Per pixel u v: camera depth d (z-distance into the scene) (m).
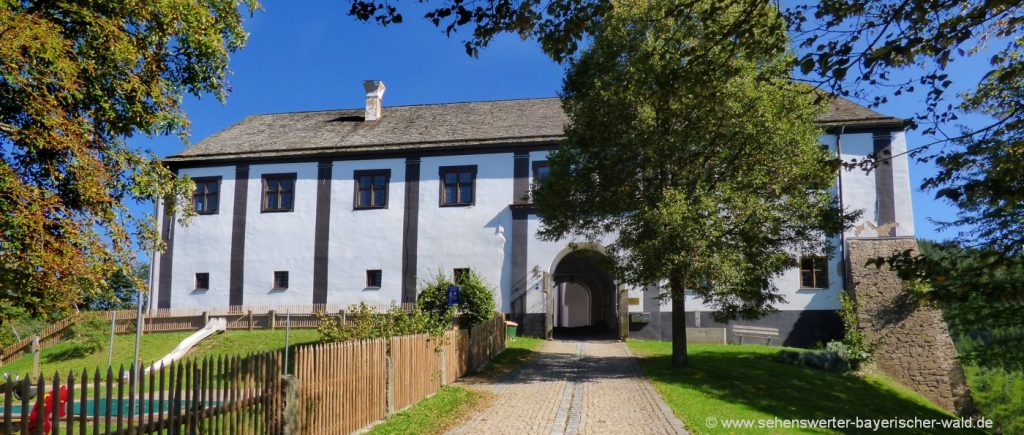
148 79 11.34
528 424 11.27
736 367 18.97
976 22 6.67
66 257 9.39
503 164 29.41
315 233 30.41
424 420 11.42
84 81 10.21
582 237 28.02
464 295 22.97
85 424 5.72
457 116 33.12
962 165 8.26
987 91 12.53
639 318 27.42
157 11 10.95
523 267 28.42
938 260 7.21
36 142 9.22
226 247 31.00
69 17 10.02
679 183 17.33
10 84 8.89
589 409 12.62
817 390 17.31
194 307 30.77
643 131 16.78
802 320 26.30
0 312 10.85
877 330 24.08
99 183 10.12
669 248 16.09
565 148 19.08
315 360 9.38
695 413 12.42
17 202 8.95
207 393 7.27
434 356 14.80
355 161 30.66
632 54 16.06
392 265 29.56
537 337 27.83
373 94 34.06
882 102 7.93
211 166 31.78
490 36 7.17
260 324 28.62
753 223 16.61
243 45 13.21
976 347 19.98
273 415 8.41
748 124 16.12
